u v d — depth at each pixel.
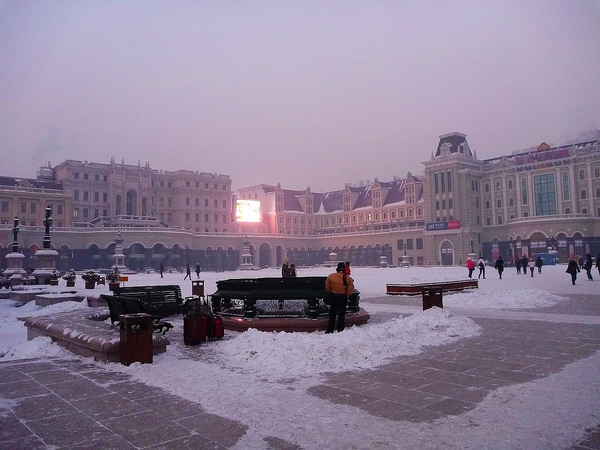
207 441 4.96
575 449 4.66
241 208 123.94
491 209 99.38
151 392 6.79
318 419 5.58
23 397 6.61
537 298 19.75
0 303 25.05
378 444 4.82
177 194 121.25
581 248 82.75
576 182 87.38
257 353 8.95
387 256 114.00
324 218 139.25
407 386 6.97
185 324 10.67
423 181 106.25
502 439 4.90
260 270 91.44
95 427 5.41
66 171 106.31
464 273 56.03
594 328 12.39
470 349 9.69
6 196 91.38
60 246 91.25
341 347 8.91
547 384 6.94
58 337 10.43
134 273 76.56
